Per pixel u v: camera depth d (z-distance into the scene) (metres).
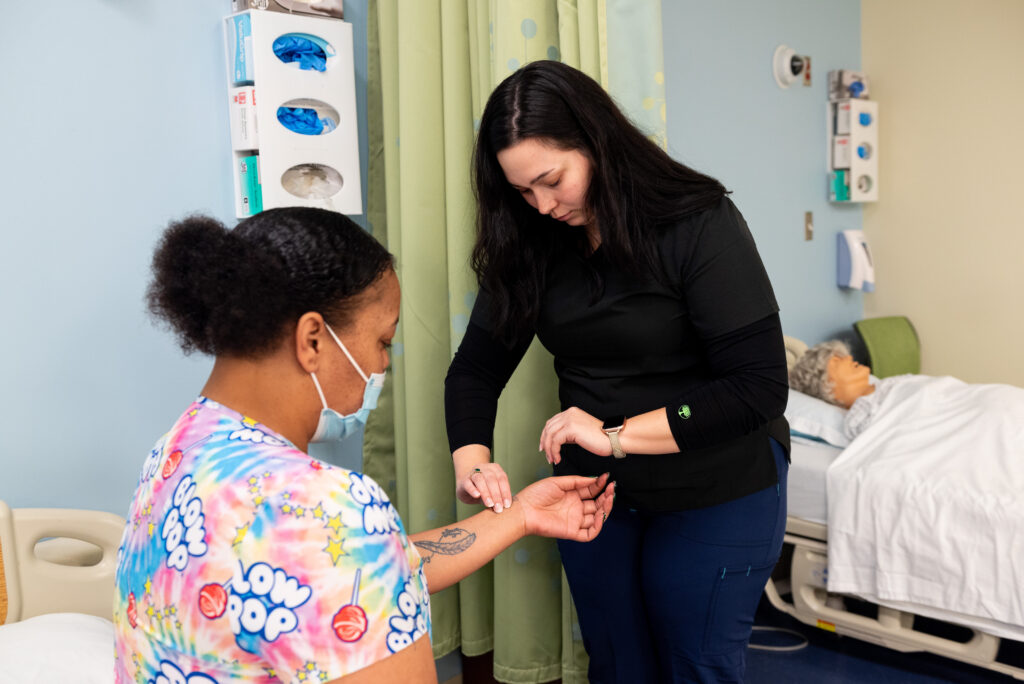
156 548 0.73
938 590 2.16
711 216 1.31
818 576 2.45
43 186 1.64
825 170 3.51
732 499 1.45
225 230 0.77
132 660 0.75
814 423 2.70
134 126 1.76
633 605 1.58
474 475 1.32
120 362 1.77
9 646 1.35
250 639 0.68
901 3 3.57
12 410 1.63
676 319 1.38
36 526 1.56
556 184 1.28
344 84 1.93
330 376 0.81
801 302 3.45
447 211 1.93
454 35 1.89
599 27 1.64
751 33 3.10
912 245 3.67
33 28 1.61
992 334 3.48
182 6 1.81
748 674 2.44
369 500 0.73
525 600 1.93
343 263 0.79
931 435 2.40
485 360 1.59
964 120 3.45
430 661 0.74
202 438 0.76
